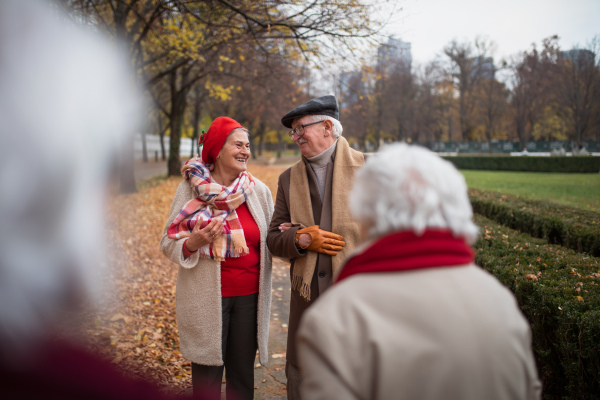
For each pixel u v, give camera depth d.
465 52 46.97
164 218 9.76
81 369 0.56
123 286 4.86
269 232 2.50
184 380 3.16
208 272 2.45
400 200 1.04
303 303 2.33
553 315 2.47
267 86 14.42
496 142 52.31
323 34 7.54
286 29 8.06
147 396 0.65
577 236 4.94
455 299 0.97
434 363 0.91
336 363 0.92
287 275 6.43
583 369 2.16
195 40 9.35
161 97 26.86
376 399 0.90
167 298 4.93
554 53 42.09
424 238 1.02
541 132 49.47
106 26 8.52
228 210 2.45
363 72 8.69
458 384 0.90
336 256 2.23
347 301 0.99
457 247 1.03
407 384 0.90
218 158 2.54
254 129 43.06
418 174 1.06
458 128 58.34
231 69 16.44
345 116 42.94
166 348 3.69
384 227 1.04
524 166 27.89
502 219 6.96
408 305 0.96
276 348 3.92
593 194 14.50
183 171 2.55
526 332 1.03
